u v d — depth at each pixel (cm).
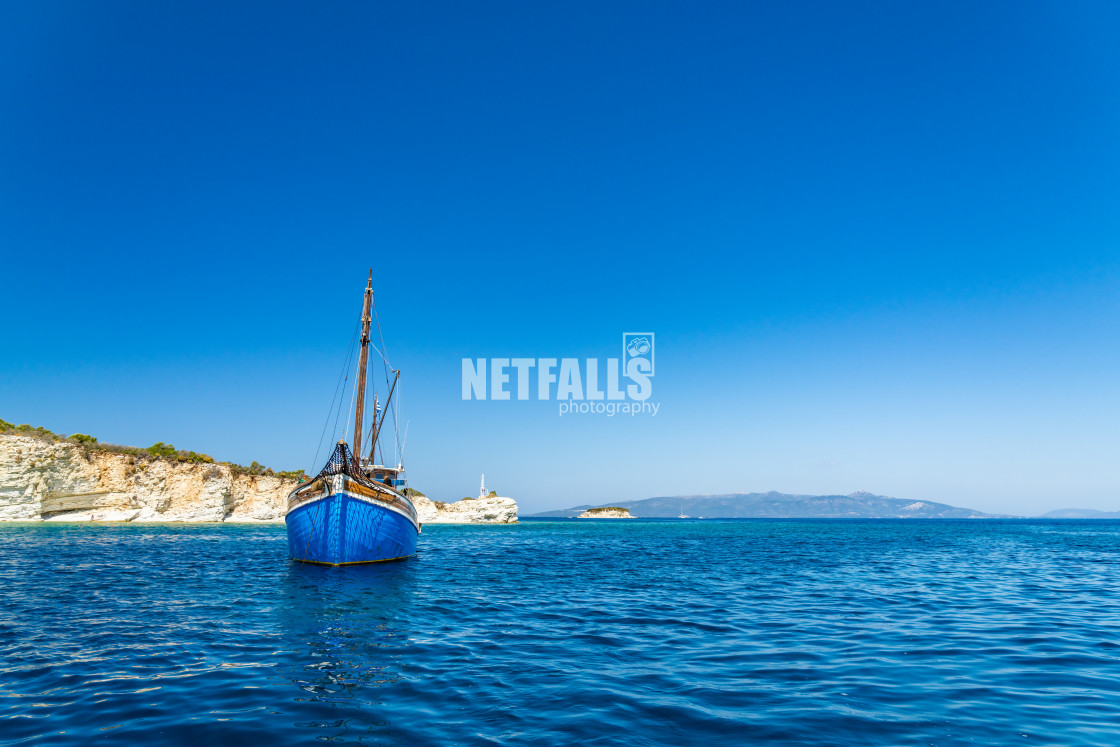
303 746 738
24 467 6756
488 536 7162
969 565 3338
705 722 816
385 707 883
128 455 7788
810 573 2845
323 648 1257
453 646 1281
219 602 1839
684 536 7662
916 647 1268
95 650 1217
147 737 766
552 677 1039
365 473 3388
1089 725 809
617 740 752
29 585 2145
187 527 6900
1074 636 1381
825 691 958
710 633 1420
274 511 8906
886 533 9038
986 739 760
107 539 4609
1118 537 7962
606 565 3269
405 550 3262
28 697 920
